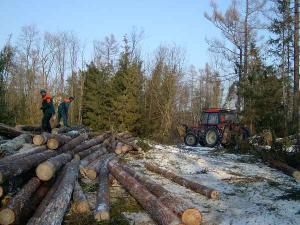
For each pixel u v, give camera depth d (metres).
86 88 31.12
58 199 7.13
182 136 27.88
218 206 8.91
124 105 27.27
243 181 11.84
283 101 18.70
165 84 31.97
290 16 25.00
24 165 7.91
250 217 8.08
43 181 8.30
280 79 18.78
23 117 28.28
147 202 7.79
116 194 9.63
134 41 58.09
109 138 18.66
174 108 33.03
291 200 9.59
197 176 12.50
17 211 6.28
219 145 20.81
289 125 18.03
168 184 10.98
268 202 9.38
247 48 30.25
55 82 47.28
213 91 47.19
